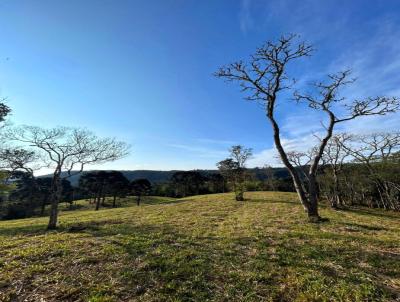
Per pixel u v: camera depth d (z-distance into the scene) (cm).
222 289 743
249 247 1151
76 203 7419
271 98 2039
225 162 6044
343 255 1026
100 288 753
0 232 1848
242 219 2052
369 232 1558
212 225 1772
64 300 704
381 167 3584
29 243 1325
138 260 969
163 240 1278
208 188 8362
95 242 1255
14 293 746
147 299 694
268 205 3077
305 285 754
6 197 5138
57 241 1329
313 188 2006
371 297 682
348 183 4131
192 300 686
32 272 884
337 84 2027
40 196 5775
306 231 1522
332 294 701
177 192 8506
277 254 1035
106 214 2812
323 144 2061
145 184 7419
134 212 2834
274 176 6881
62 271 890
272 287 750
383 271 873
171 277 816
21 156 2122
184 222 1927
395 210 3516
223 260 962
